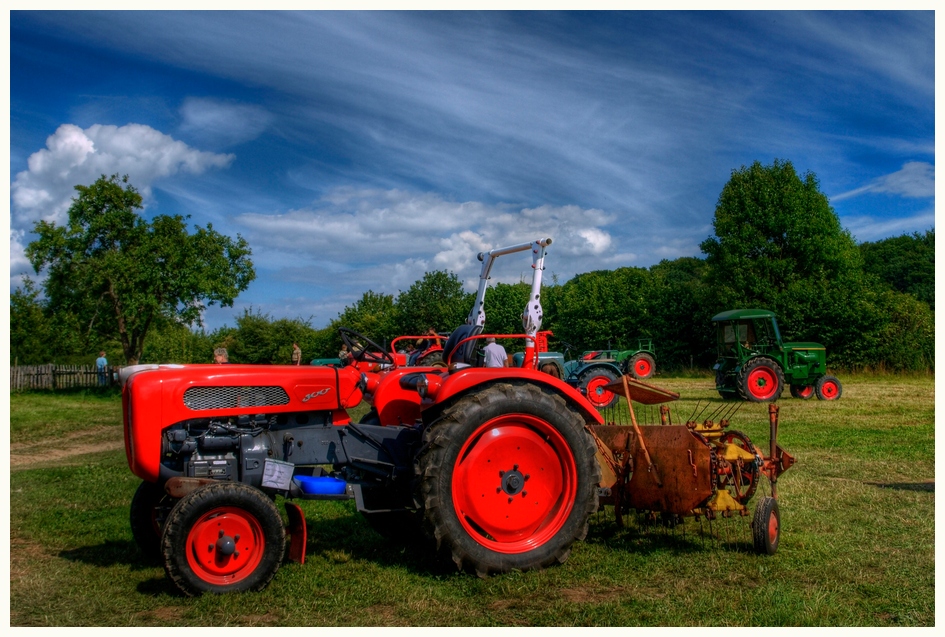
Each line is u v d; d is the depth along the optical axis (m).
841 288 24.77
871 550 4.35
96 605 3.66
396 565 4.29
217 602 3.63
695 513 4.51
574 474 4.30
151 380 4.05
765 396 14.20
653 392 4.93
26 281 30.41
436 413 4.47
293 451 4.34
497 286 28.53
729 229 26.70
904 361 24.27
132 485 6.84
